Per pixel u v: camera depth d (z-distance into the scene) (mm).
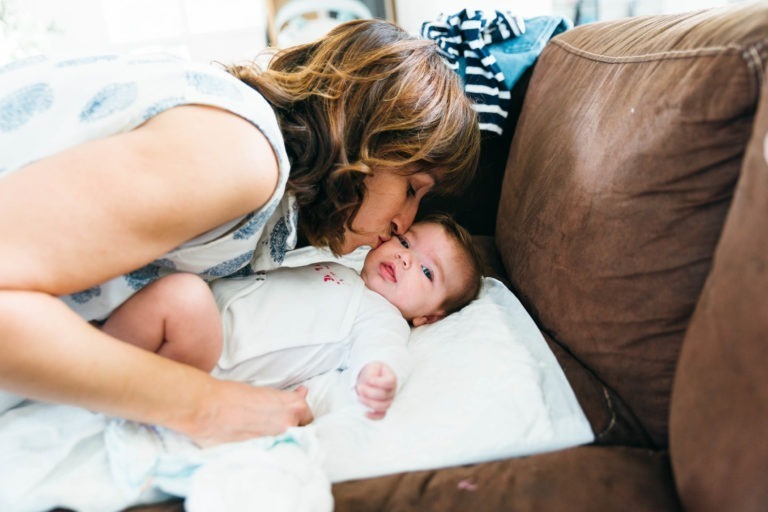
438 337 895
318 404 792
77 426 640
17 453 606
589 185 771
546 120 990
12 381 494
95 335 534
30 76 659
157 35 2389
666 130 629
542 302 897
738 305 490
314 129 720
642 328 681
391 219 841
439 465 651
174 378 577
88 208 507
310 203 760
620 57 815
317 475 589
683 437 546
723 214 601
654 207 653
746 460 468
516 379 740
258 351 797
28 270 491
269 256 845
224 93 607
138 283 682
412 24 2125
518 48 1263
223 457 586
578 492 577
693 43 653
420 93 765
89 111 604
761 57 543
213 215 579
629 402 710
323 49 776
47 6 2250
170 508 591
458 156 845
